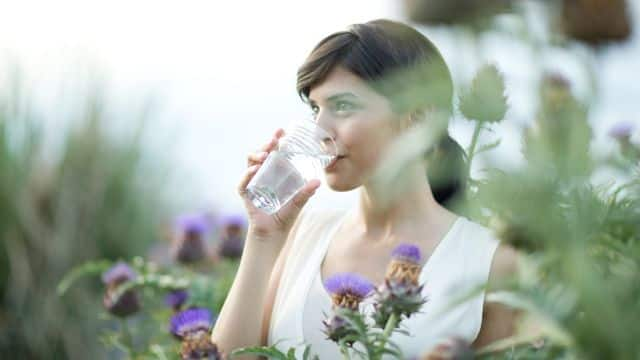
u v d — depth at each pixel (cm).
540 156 118
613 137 168
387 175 131
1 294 486
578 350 113
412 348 190
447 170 202
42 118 545
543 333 128
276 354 170
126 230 527
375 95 194
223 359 190
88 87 561
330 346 201
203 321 201
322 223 224
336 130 198
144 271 295
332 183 201
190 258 307
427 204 210
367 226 215
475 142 140
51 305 486
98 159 539
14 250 491
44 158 532
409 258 164
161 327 268
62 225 510
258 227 207
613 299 114
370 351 156
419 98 134
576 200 121
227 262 313
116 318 268
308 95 208
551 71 120
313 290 208
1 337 480
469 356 138
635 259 134
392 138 194
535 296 117
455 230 204
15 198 499
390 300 161
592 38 117
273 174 202
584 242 118
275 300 218
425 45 202
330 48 199
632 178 151
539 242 126
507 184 118
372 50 196
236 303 206
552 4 117
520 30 117
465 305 191
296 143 199
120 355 479
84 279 491
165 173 576
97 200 525
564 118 120
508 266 195
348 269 212
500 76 134
